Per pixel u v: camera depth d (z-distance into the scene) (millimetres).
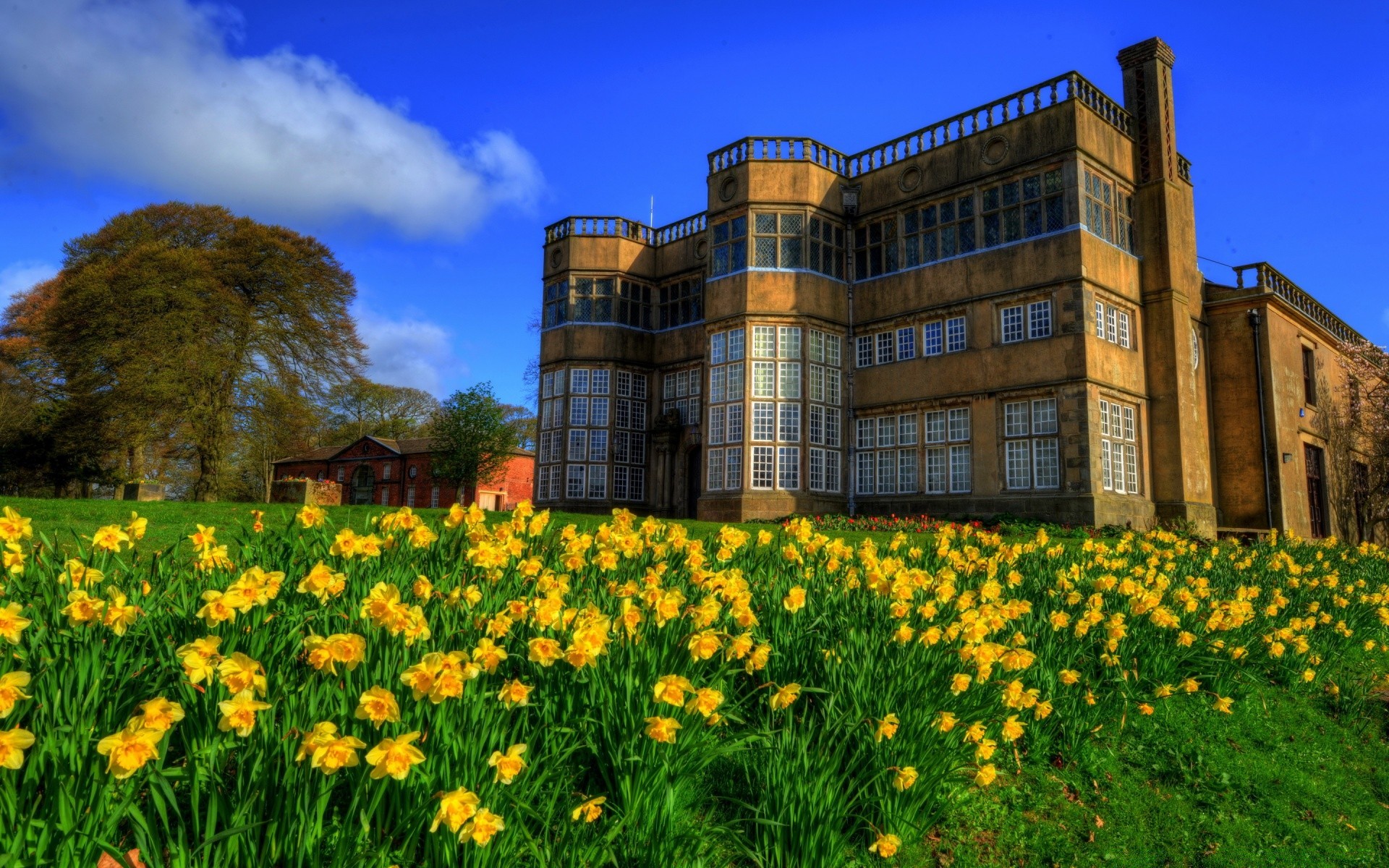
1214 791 6195
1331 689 8406
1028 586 8133
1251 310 22719
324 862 3000
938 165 22297
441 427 38750
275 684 3404
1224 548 13344
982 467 20531
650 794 3961
